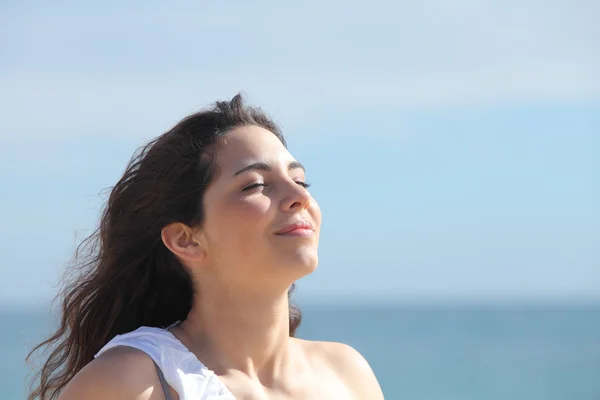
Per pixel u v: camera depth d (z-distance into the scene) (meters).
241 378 4.31
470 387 41.72
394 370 48.22
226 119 4.57
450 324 96.62
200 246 4.45
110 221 4.71
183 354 4.18
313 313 152.00
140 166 4.64
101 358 4.05
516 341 65.56
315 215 4.42
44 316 5.39
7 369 39.09
